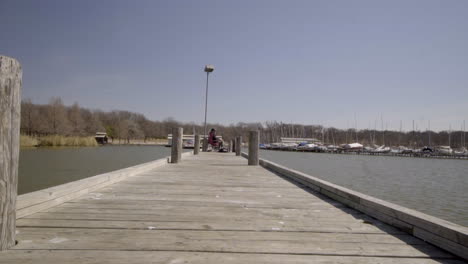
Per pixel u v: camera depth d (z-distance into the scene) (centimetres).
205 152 1947
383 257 239
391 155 7719
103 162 2425
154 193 489
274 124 12131
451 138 9062
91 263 213
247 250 247
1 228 230
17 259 217
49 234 271
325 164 4291
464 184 2261
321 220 345
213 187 568
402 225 309
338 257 237
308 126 12131
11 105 229
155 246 250
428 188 2008
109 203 404
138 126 10019
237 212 376
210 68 2027
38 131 5812
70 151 3934
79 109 7288
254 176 746
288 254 241
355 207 401
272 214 370
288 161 4706
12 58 229
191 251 242
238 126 11669
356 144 9275
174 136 1105
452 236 245
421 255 243
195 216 351
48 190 381
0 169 227
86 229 290
